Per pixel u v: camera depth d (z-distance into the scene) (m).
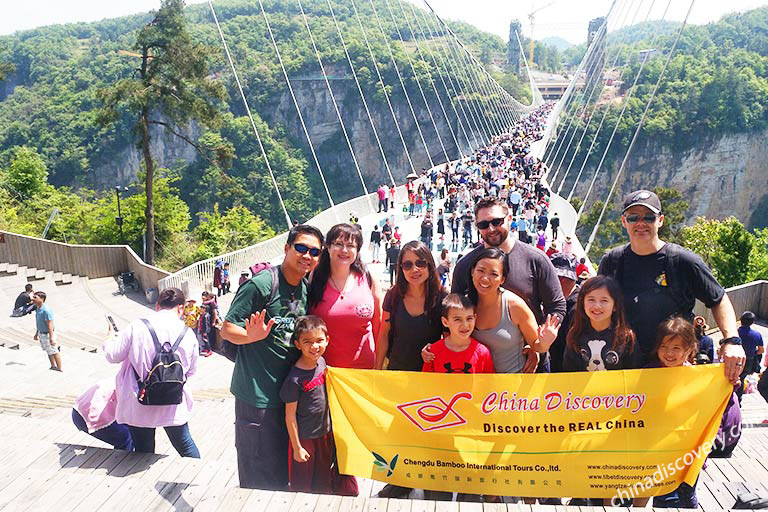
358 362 4.34
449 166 38.69
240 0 131.88
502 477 4.11
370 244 24.67
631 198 4.25
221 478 4.36
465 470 4.13
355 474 4.20
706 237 36.09
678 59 103.00
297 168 101.88
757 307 15.36
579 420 4.08
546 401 4.09
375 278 4.50
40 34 138.88
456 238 24.55
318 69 114.88
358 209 30.53
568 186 94.81
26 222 37.19
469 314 4.00
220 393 9.15
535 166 43.31
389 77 114.12
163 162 103.50
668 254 4.22
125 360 4.56
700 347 5.52
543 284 4.57
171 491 3.78
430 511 3.58
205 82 31.08
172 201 37.16
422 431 4.16
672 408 4.04
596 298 4.08
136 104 29.75
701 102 96.19
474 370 4.11
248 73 112.19
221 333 4.07
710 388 4.02
